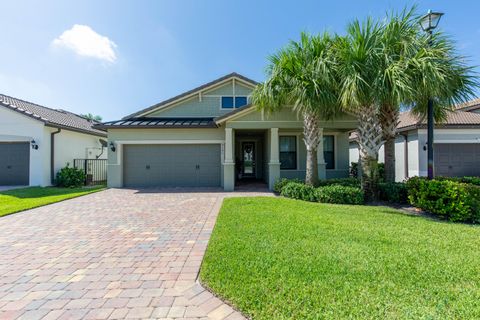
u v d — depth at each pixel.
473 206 6.06
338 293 2.87
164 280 3.40
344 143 14.69
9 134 13.95
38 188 12.88
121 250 4.49
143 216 7.02
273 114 11.79
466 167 14.09
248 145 18.19
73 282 3.37
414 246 4.33
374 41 7.58
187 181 13.62
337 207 7.74
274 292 2.93
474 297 2.77
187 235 5.32
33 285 3.30
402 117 16.61
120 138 13.31
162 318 2.62
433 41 7.62
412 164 14.47
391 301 2.71
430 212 7.00
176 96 15.05
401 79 6.83
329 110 9.62
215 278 3.30
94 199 9.77
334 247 4.28
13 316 2.68
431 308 2.58
